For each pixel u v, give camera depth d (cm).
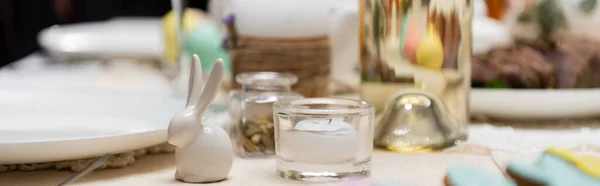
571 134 68
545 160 46
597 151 59
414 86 59
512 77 76
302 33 68
